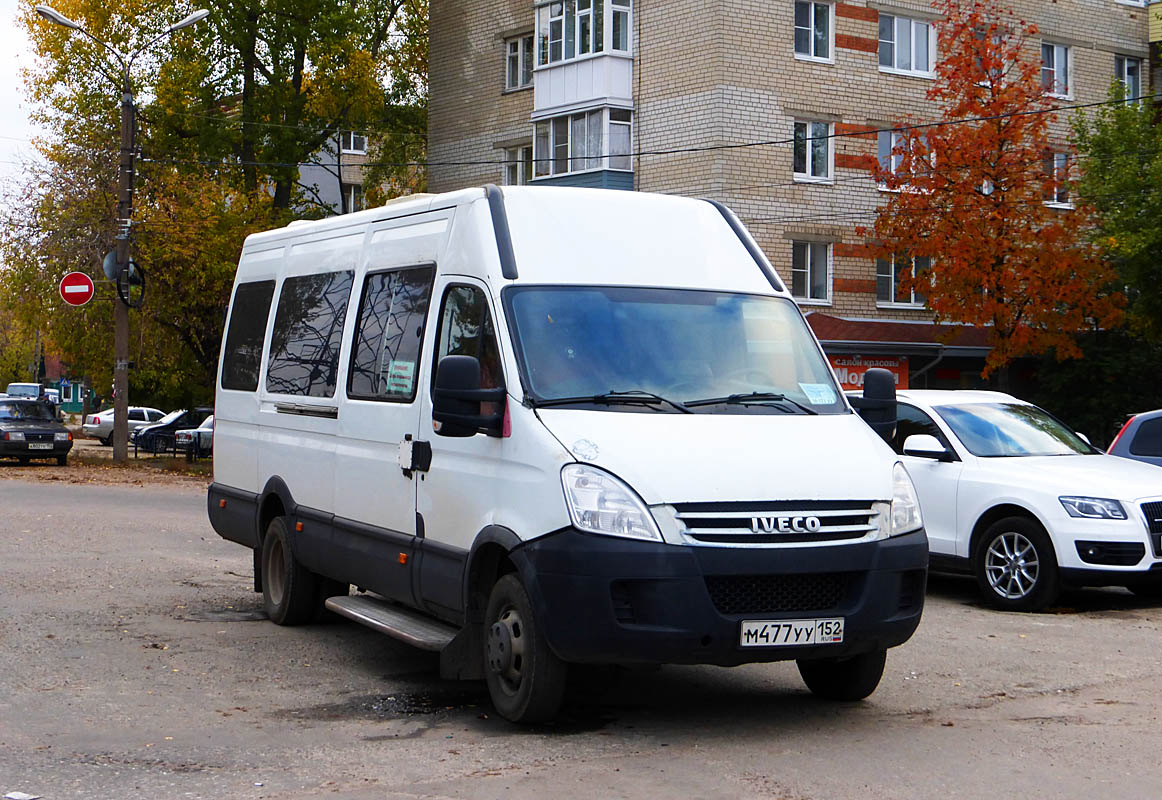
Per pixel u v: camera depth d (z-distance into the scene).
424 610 7.64
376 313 8.49
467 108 39.22
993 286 28.03
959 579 13.34
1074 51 37.22
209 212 34.12
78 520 17.78
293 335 9.84
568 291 7.23
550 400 6.74
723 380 7.14
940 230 28.11
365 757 6.12
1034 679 8.09
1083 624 10.44
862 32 33.38
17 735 6.50
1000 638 9.68
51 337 36.19
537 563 6.34
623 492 6.22
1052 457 11.96
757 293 7.76
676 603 6.12
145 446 42.38
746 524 6.27
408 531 7.75
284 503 9.69
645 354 7.11
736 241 8.03
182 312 35.47
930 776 5.79
